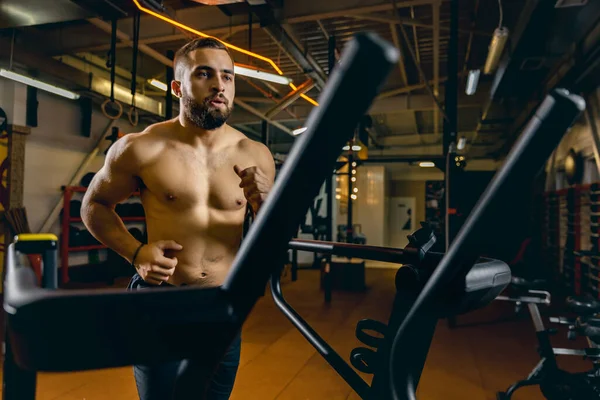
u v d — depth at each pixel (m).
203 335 0.36
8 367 0.41
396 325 0.58
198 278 1.14
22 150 6.18
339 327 4.52
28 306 0.32
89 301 0.33
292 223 0.33
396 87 8.85
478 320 5.01
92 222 1.10
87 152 7.45
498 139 13.03
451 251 0.39
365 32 0.23
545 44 5.25
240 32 6.08
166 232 1.14
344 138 0.27
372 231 14.58
